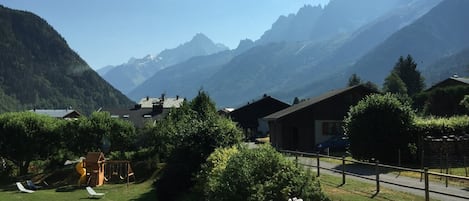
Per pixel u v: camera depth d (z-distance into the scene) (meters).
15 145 41.66
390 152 29.00
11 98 162.00
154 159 35.47
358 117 29.89
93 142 42.28
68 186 33.72
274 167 13.53
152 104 116.12
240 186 13.16
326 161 30.94
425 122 29.42
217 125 23.64
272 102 76.00
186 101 37.22
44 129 42.56
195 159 22.86
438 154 27.09
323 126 48.06
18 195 29.80
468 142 27.59
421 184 19.58
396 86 107.06
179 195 22.66
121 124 43.31
